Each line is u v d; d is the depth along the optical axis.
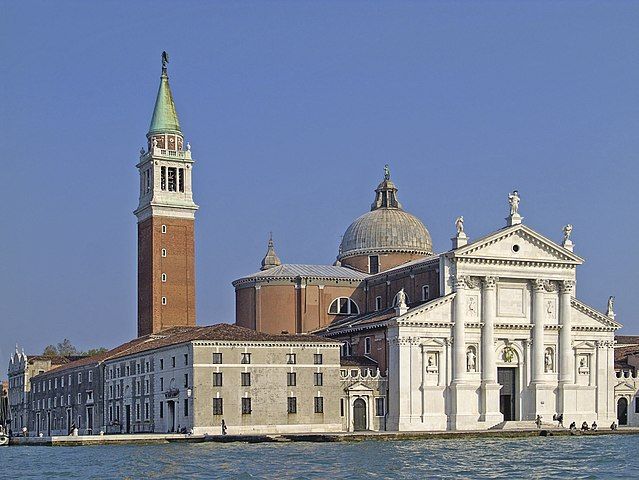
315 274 172.25
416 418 144.75
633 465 89.81
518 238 151.88
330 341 142.25
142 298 181.12
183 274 179.62
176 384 141.38
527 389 151.75
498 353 150.50
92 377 175.50
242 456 101.12
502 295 151.25
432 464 91.19
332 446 115.94
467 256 148.38
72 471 88.38
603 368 156.75
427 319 146.25
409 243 181.38
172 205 179.75
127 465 93.00
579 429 142.88
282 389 139.00
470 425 146.75
